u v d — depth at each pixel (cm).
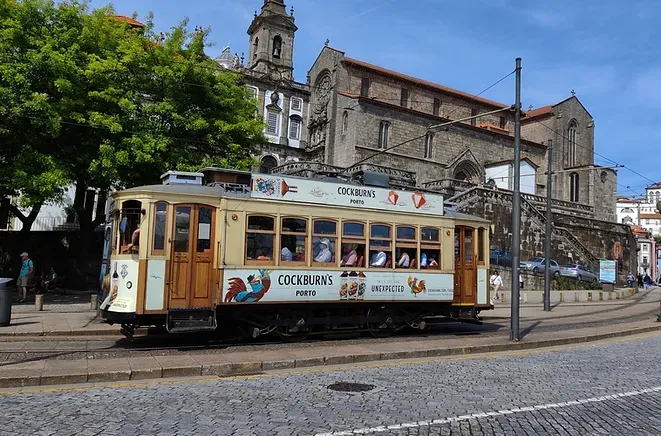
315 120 5916
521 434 715
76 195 2939
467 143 5831
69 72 2184
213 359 1145
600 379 1104
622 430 742
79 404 812
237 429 699
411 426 736
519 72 1691
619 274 5253
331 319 1540
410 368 1180
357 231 1571
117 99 2280
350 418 766
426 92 6250
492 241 4347
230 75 2775
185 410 789
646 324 2178
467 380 1066
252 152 2898
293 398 877
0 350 1223
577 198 6725
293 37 6444
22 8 2245
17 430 675
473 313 1788
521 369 1204
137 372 1011
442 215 1742
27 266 2422
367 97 5325
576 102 6981
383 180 1714
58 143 2369
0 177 2131
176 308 1296
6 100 2030
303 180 1503
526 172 5994
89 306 2167
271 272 1420
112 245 1353
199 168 2412
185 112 2533
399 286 1619
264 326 1445
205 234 1359
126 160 2245
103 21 2506
